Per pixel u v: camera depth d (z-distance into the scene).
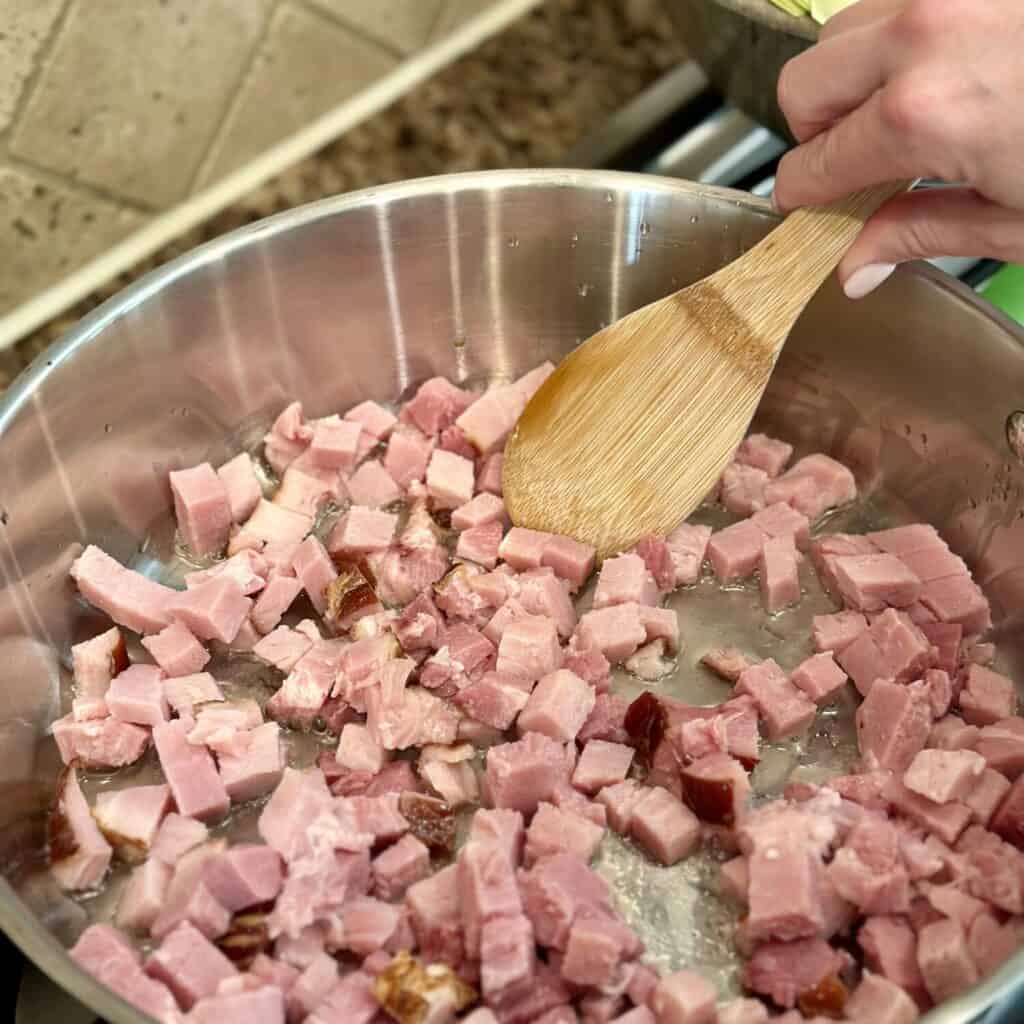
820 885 0.30
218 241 0.37
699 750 0.33
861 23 0.33
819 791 0.32
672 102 0.48
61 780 0.34
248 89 0.48
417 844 0.32
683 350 0.36
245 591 0.38
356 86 0.52
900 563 0.37
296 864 0.31
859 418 0.40
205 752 0.34
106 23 0.43
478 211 0.39
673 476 0.38
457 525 0.40
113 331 0.35
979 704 0.35
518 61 0.55
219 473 0.40
